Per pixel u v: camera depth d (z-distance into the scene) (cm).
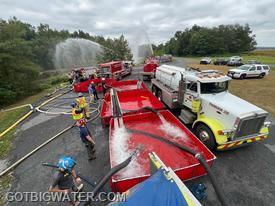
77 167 604
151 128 737
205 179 527
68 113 1125
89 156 631
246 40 10100
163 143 621
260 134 623
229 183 507
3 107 1839
